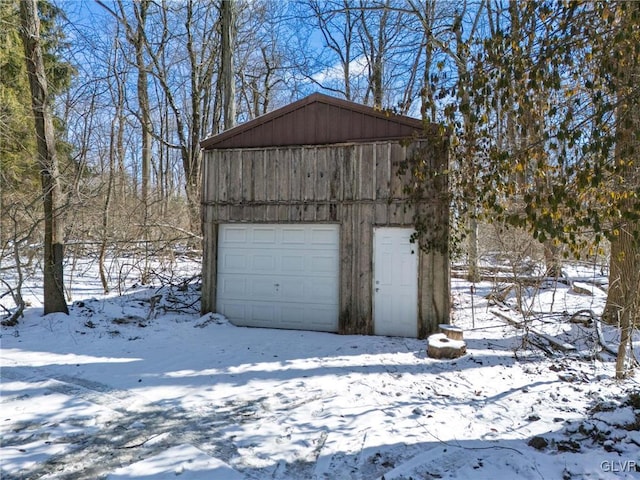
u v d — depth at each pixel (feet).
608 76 12.71
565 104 13.34
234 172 29.91
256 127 29.55
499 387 17.80
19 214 30.71
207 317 29.50
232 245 30.14
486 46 13.61
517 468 11.17
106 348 23.36
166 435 13.25
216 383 18.11
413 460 11.69
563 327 27.89
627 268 24.72
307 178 28.48
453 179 25.20
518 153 13.60
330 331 28.02
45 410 15.08
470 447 12.45
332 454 12.10
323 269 28.40
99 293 37.58
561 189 11.42
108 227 40.42
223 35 44.60
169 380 18.44
